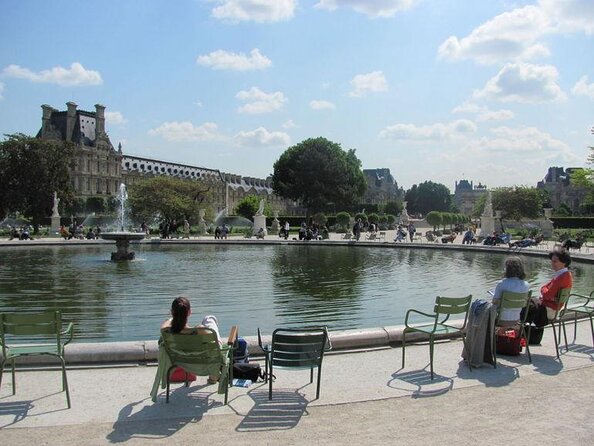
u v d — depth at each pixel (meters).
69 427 6.15
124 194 68.69
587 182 64.38
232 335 7.46
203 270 26.09
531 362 8.80
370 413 6.57
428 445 5.64
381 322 14.01
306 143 96.62
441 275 24.19
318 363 7.11
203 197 81.50
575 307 10.29
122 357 8.81
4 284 20.72
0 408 6.77
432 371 8.00
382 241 48.88
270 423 6.26
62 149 83.50
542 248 42.06
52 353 6.96
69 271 25.44
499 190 89.00
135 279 22.23
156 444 5.68
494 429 6.06
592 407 6.77
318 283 21.25
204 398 7.14
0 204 79.94
